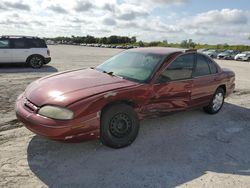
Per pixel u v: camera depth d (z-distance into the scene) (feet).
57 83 13.96
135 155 13.20
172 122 18.13
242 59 108.27
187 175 11.73
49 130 11.68
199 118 19.39
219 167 12.63
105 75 15.47
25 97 13.70
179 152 13.85
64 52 113.80
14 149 13.14
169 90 15.69
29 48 46.65
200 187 10.89
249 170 12.52
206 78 18.48
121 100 13.52
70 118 11.82
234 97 27.14
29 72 40.63
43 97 12.67
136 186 10.71
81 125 12.12
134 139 14.25
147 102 14.65
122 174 11.48
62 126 11.69
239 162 13.26
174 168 12.23
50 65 53.31
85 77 14.94
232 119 19.77
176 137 15.71
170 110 16.16
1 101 21.72
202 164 12.80
